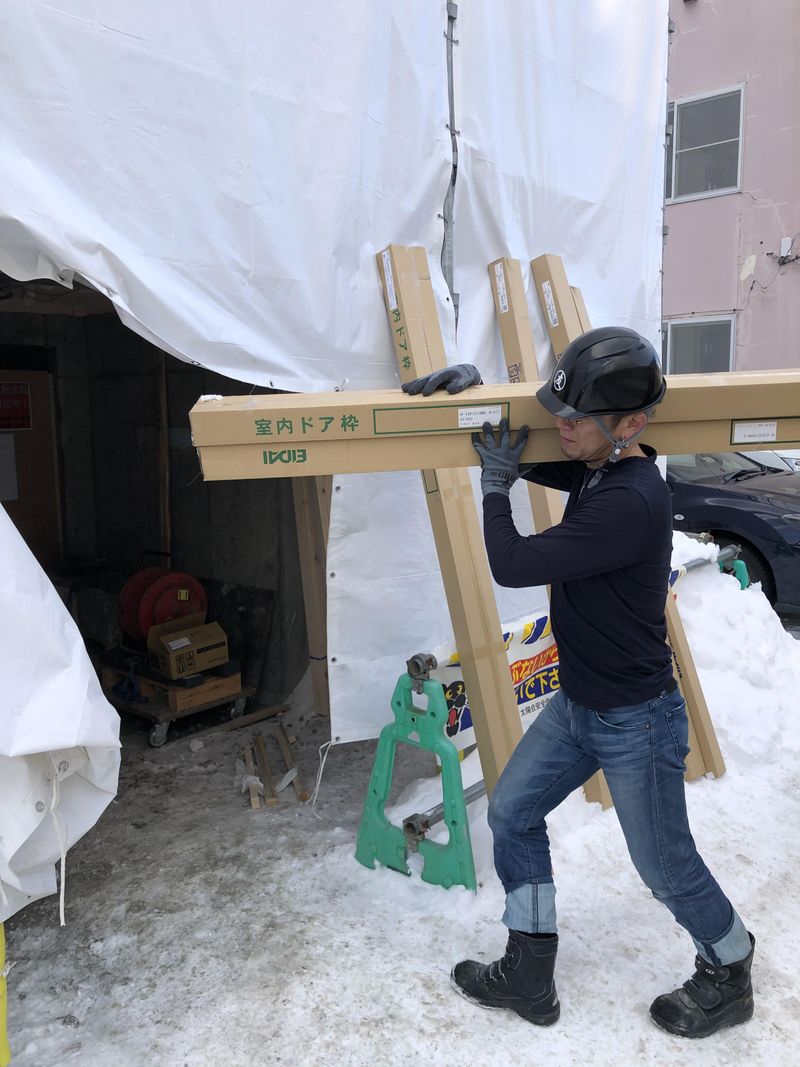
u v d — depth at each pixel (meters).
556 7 3.70
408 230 3.21
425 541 3.36
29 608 1.77
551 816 3.16
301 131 2.72
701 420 2.19
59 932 2.61
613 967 2.45
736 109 11.81
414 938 2.56
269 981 2.38
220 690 4.18
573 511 2.07
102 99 2.21
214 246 2.50
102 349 5.67
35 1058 2.10
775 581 6.34
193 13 2.39
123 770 3.77
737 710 3.98
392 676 3.29
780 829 3.26
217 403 2.23
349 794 3.54
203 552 4.91
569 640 2.04
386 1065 2.09
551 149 3.79
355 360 3.04
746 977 2.19
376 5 2.93
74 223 2.13
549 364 3.89
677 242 12.66
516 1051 2.13
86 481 5.97
